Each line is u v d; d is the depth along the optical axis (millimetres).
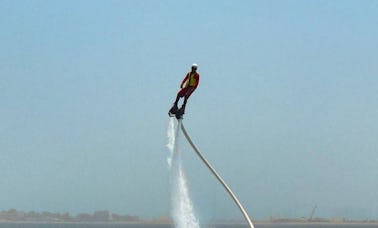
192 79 49812
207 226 54625
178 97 50344
